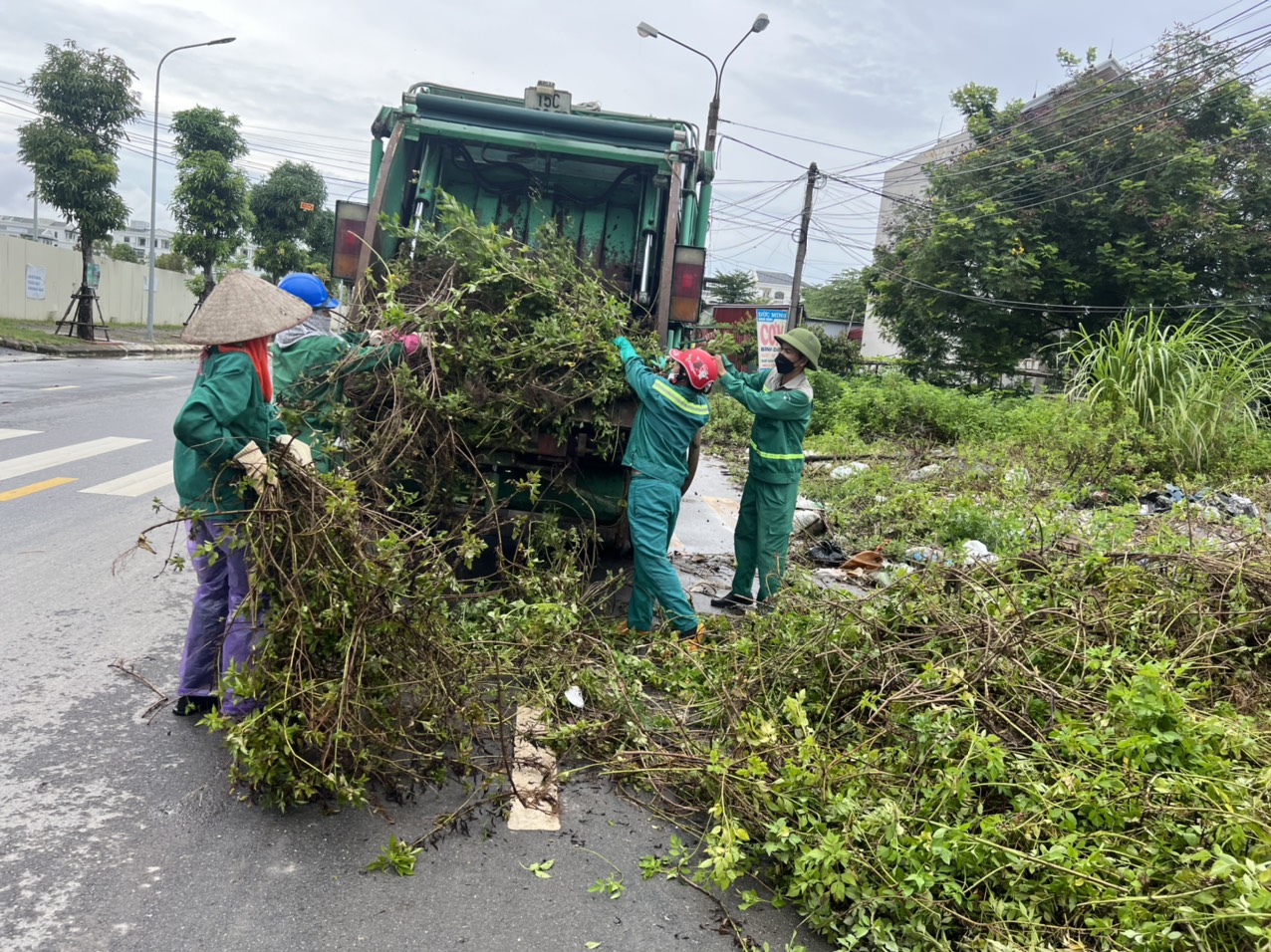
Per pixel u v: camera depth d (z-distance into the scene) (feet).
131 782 10.96
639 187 22.59
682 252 20.07
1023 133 74.23
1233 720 11.85
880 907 8.96
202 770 11.37
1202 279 67.82
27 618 15.67
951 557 16.61
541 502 18.63
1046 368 78.23
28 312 87.20
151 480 26.61
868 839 9.34
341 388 15.88
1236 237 65.26
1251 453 35.68
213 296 11.59
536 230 20.84
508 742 12.48
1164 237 66.95
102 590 17.44
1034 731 11.41
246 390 11.34
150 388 49.70
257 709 10.76
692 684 14.01
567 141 20.68
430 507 16.19
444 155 22.07
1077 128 71.82
